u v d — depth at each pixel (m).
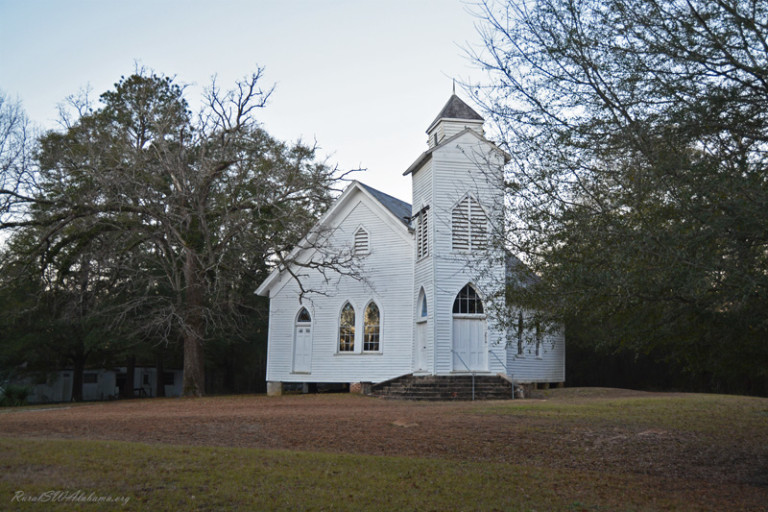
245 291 40.50
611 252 8.84
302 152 31.31
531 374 29.91
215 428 14.51
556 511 8.86
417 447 12.78
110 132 30.14
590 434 14.40
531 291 10.63
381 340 28.64
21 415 18.56
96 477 9.07
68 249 31.64
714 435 14.58
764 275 7.83
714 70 9.15
